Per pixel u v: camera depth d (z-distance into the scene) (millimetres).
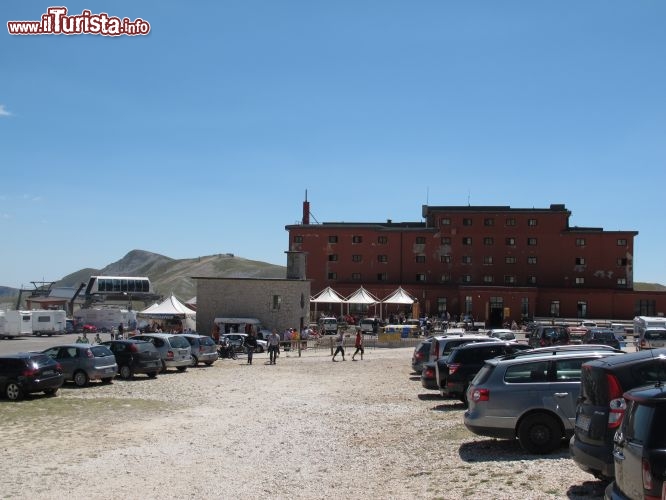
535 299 83312
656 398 6801
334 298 66875
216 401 23906
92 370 28547
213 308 56531
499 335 45688
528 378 13047
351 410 21125
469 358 20266
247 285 56312
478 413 13164
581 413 9789
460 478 11438
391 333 54594
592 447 9281
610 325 59781
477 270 92250
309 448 15422
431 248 93125
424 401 22297
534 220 92062
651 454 6535
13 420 19812
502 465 12031
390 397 23844
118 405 22969
